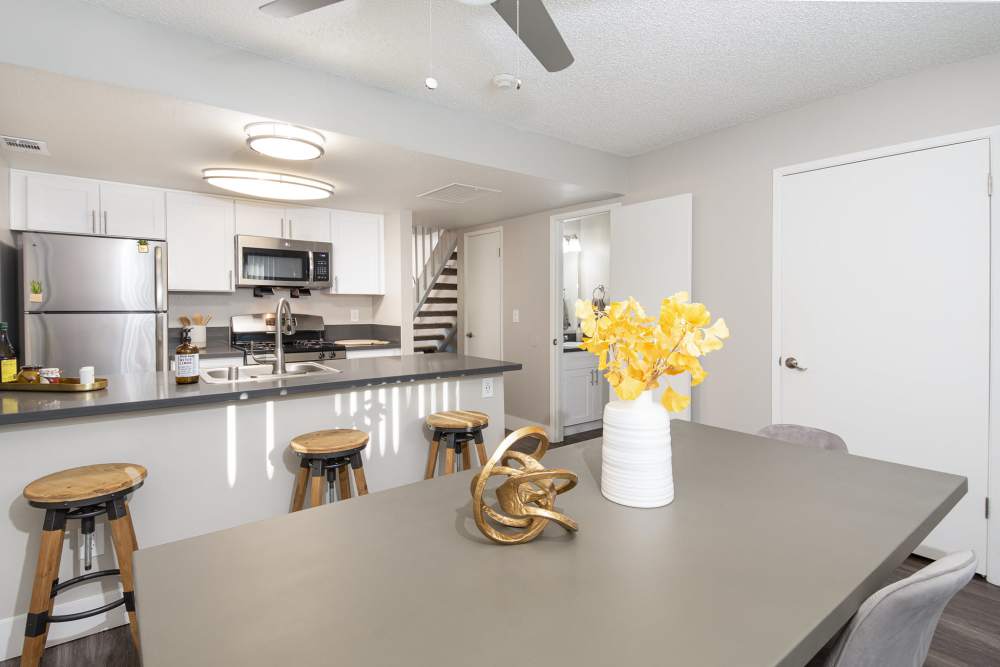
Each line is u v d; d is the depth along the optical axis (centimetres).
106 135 263
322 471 216
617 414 123
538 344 486
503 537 101
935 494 129
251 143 250
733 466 152
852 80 269
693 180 358
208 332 430
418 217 511
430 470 261
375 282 482
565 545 101
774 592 84
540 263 482
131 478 175
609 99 292
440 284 622
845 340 286
